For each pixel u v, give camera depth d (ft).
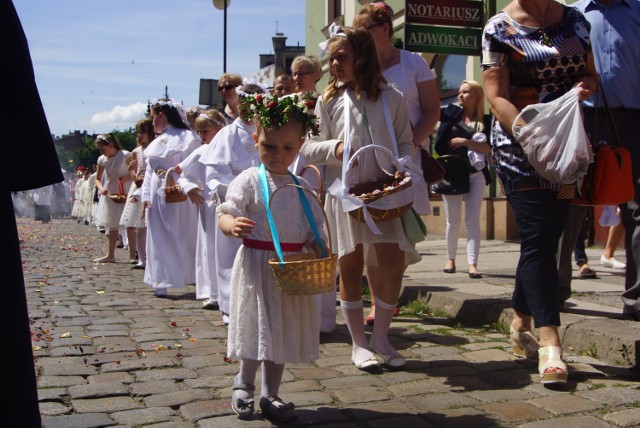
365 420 10.78
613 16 15.12
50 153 6.29
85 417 10.87
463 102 23.24
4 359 5.99
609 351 13.39
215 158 17.80
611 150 12.66
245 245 10.96
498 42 12.78
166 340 16.28
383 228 13.43
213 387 12.48
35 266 33.06
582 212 15.51
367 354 13.64
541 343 12.39
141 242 32.35
